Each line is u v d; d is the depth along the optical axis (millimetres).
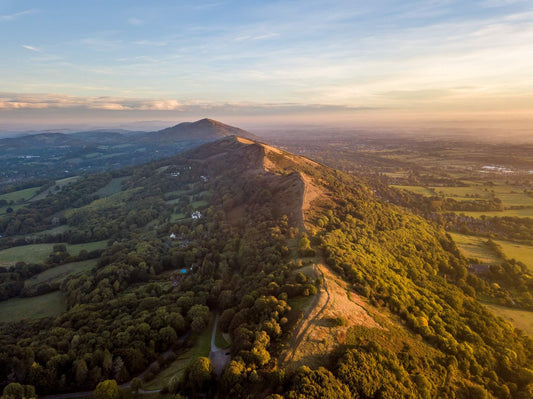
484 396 61062
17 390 60344
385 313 75750
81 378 64750
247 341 61094
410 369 60656
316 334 61562
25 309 113188
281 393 48750
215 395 55812
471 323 88250
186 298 92375
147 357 71750
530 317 107438
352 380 50750
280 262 95938
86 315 91562
